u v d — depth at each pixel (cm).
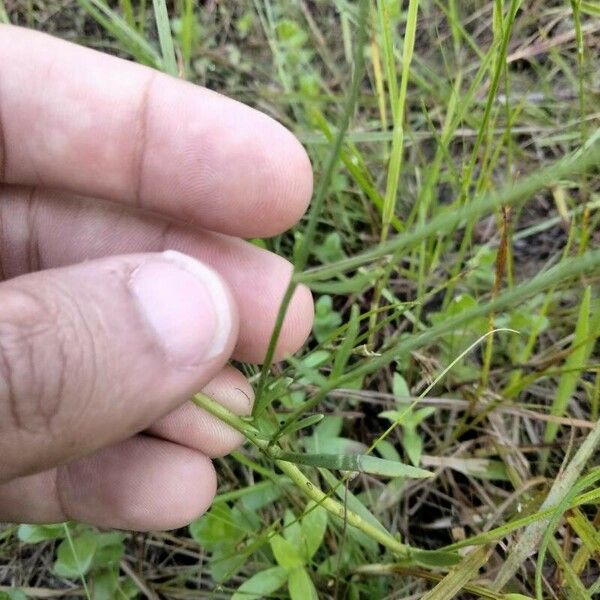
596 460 10
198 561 11
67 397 7
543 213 13
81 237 10
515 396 11
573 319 11
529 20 15
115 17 11
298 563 9
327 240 13
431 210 13
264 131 9
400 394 11
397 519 11
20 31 9
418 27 16
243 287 10
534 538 8
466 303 10
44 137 9
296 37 15
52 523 10
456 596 9
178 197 9
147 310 7
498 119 14
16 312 6
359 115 15
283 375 8
